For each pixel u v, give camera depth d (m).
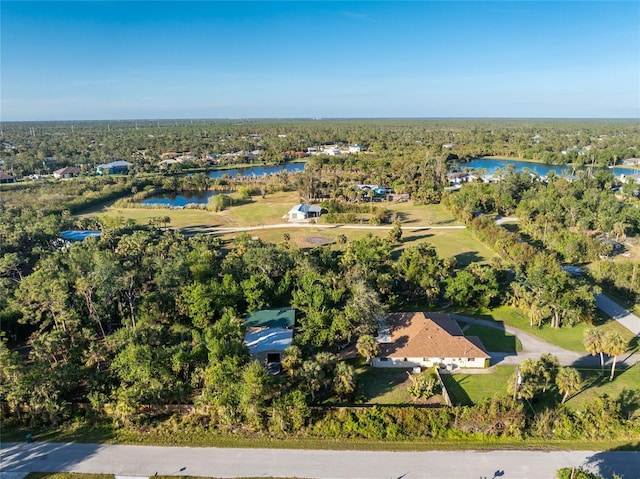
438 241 107.75
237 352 47.94
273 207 147.25
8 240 88.38
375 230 119.50
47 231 98.06
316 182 157.25
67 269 75.50
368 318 57.66
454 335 58.22
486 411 42.47
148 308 64.50
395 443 41.47
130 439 42.41
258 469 38.38
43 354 51.53
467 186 154.12
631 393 49.12
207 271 73.12
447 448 40.78
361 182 185.75
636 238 108.25
